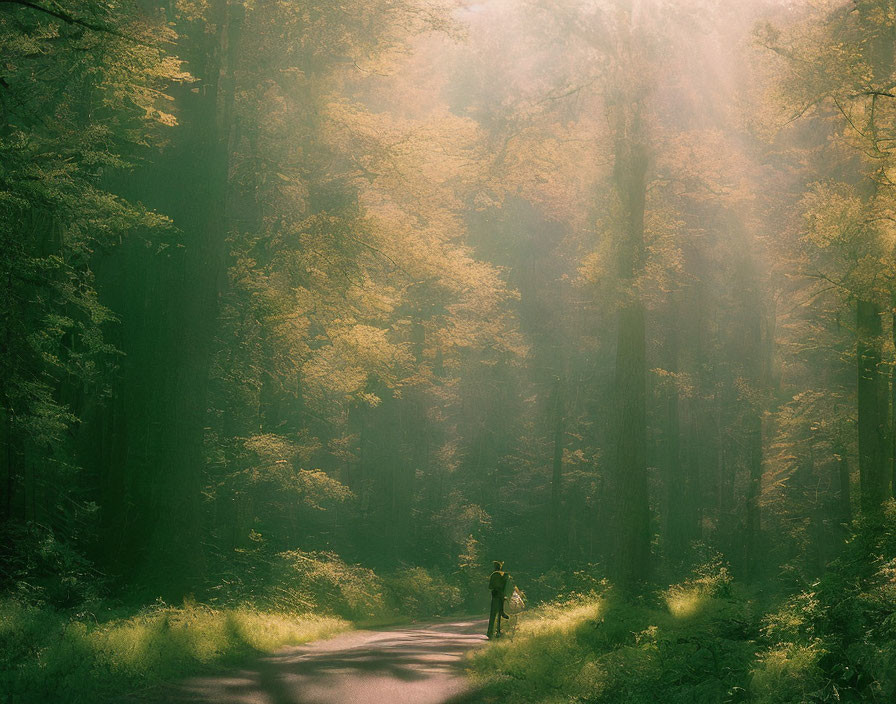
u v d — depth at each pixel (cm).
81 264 1770
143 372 1964
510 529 5741
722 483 5128
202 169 2006
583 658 1198
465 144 2609
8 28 1404
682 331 4297
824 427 3281
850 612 884
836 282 1789
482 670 1201
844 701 756
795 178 2984
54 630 1101
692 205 3183
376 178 2575
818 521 3891
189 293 1980
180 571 1886
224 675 1087
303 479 2817
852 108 1622
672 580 3103
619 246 2261
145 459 1930
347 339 2605
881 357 2000
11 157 1442
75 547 1906
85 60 1459
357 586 2923
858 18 1725
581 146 2466
